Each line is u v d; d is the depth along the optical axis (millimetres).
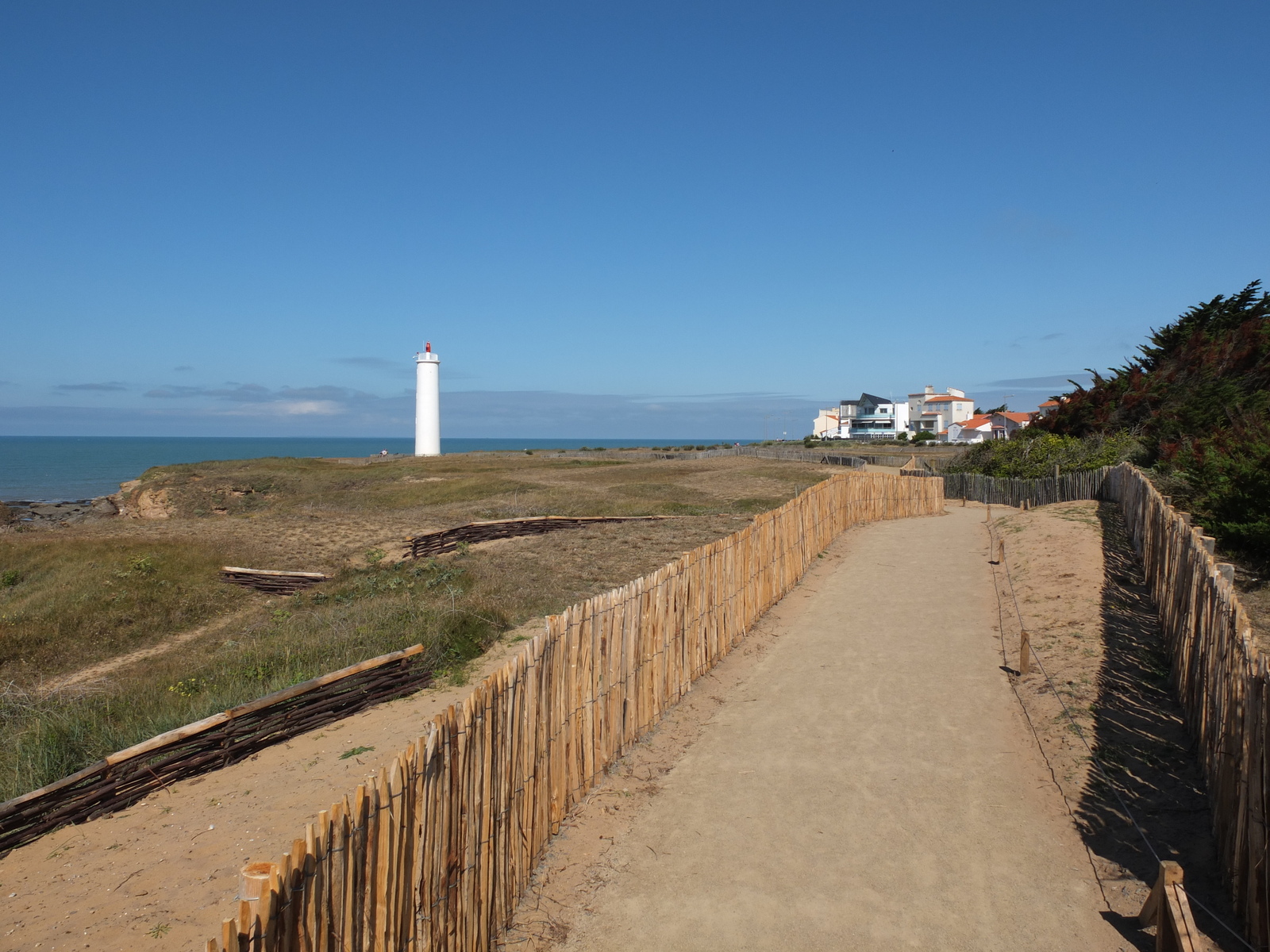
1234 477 13008
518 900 5445
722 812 6574
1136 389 34438
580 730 6773
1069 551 15375
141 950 4961
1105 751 7141
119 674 13391
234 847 6246
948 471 43125
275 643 12133
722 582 10797
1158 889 4598
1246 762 4723
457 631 11484
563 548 19906
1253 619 9242
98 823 6863
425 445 79875
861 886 5508
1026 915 5125
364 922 3715
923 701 8945
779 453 72000
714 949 4895
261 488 48188
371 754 8016
